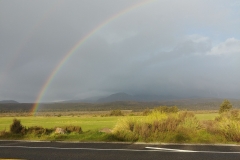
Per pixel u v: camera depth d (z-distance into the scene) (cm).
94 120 4653
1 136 1606
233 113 2067
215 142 1277
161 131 1447
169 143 1272
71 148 1180
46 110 17350
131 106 19488
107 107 19562
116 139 1403
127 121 1577
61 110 17538
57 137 1519
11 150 1152
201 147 1154
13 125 1744
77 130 1833
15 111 13850
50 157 994
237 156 964
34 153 1077
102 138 1430
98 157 977
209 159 920
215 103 16350
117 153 1043
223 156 965
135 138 1381
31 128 1775
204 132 1466
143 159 930
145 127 1430
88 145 1256
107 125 3084
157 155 994
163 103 19600
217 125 1494
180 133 1414
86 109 18275
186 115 1712
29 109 15125
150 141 1335
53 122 4103
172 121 1529
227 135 1340
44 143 1348
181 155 988
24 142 1393
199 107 14638
